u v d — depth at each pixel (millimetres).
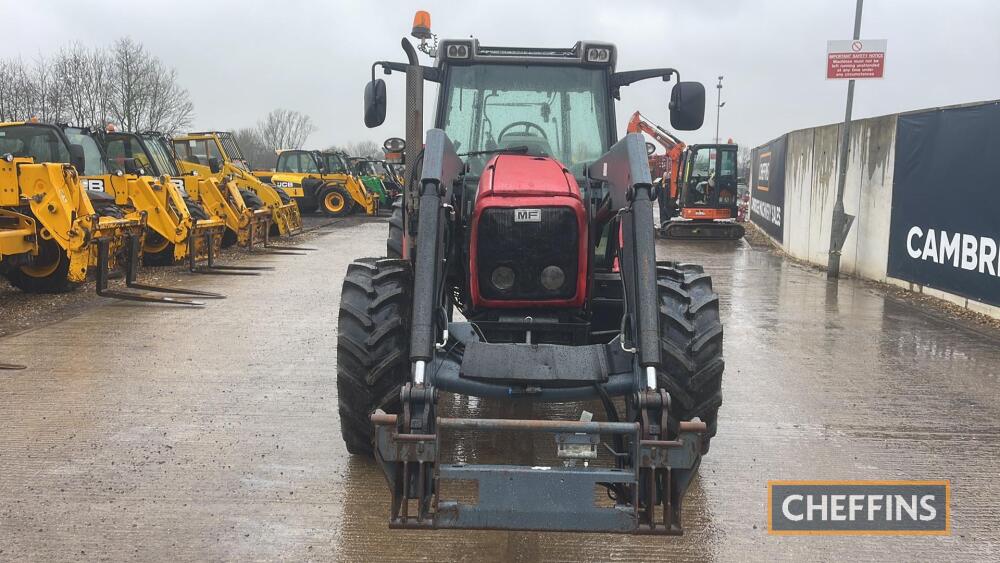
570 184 4016
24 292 9484
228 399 5395
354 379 3924
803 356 6949
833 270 12156
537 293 3912
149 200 11109
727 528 3674
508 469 2971
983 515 3836
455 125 5203
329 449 4512
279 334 7441
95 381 5758
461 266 4336
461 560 3332
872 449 4691
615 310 4445
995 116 8477
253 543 3426
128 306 8750
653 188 3703
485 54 5234
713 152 19219
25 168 8477
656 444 2959
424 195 3658
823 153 13914
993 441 4836
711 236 19438
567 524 2957
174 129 36219
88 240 8648
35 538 3414
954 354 7043
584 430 3000
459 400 5527
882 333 7941
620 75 5219
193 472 4152
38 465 4191
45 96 32125
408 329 3979
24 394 5414
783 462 4484
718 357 3908
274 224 17406
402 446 2977
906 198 10695
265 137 65688
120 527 3535
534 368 3553
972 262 9055
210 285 10430
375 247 15625
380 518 3680
